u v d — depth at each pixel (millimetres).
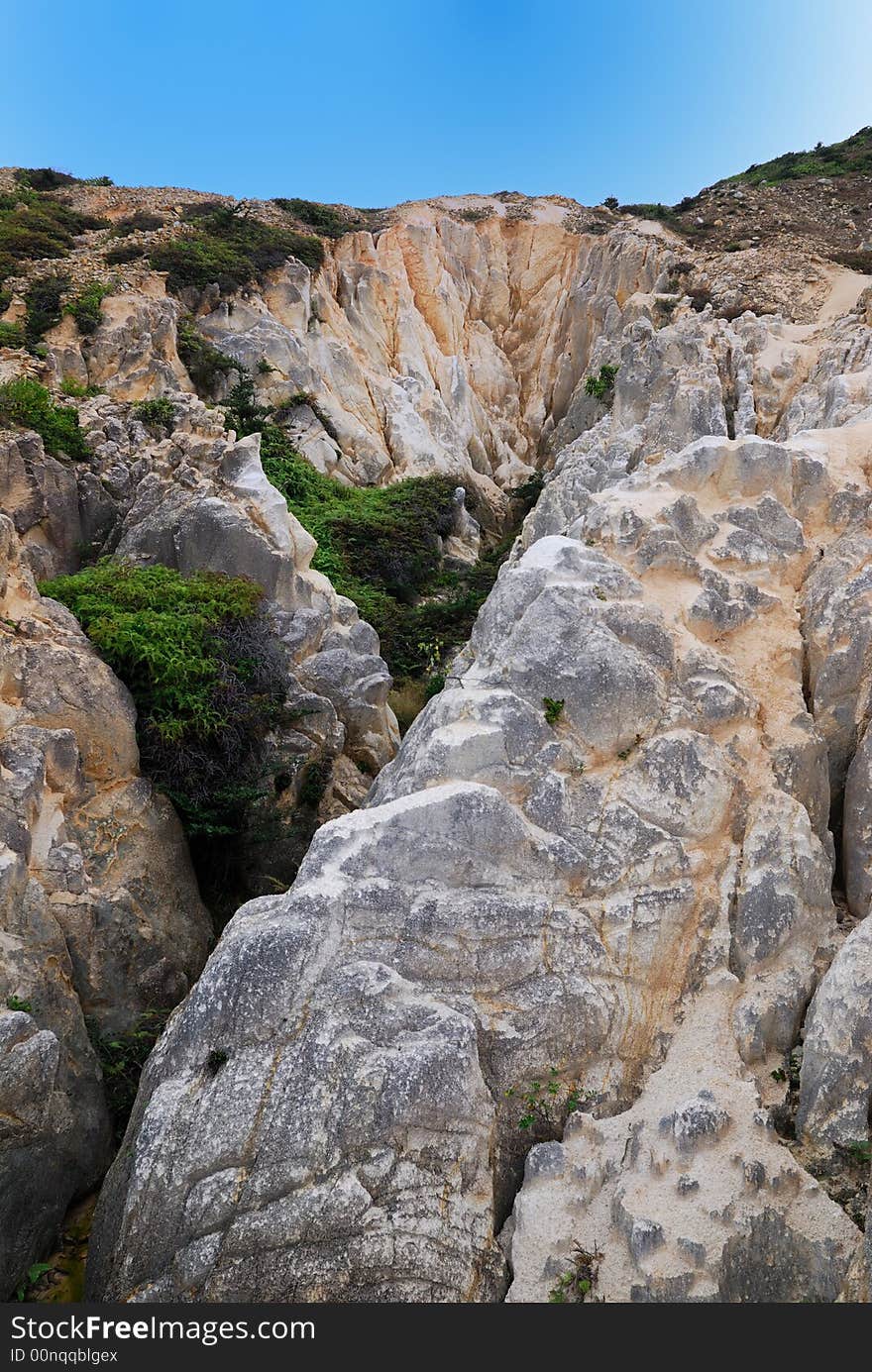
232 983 8469
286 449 30781
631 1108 8586
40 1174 9227
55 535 16859
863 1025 8156
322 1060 8109
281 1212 7652
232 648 15367
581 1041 8828
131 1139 8625
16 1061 8922
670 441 23172
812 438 12992
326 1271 7531
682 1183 7672
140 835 12688
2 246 35125
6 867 10102
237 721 14695
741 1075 8641
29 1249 9148
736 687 10641
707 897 9625
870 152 55906
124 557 16812
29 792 11023
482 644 11289
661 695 10344
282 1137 7855
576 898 9391
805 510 12109
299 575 17750
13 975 9883
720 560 11570
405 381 40938
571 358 44531
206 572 16609
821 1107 8156
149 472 17828
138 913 12094
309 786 15891
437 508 32312
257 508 17469
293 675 16609
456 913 8891
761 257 37656
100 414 19672
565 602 10594
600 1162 8203
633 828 9680
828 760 10906
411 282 45812
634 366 27141
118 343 30203
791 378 24734
